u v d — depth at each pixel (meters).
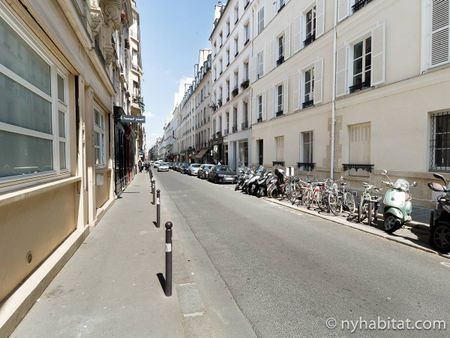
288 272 4.56
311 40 14.48
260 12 21.27
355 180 11.39
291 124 16.30
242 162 26.23
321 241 6.25
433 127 8.58
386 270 4.63
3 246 3.05
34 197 3.87
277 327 3.11
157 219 7.29
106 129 10.55
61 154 5.27
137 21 25.53
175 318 3.14
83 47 6.12
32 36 3.87
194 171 31.45
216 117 35.41
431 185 5.84
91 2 6.82
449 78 7.93
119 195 13.38
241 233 6.91
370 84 10.72
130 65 23.52
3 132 3.24
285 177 12.74
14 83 3.50
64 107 5.41
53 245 4.65
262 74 20.88
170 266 3.67
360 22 11.07
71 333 2.83
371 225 7.59
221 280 4.29
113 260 4.82
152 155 161.25
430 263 4.96
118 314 3.19
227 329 3.08
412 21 8.95
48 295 3.58
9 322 2.77
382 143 10.12
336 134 12.49
